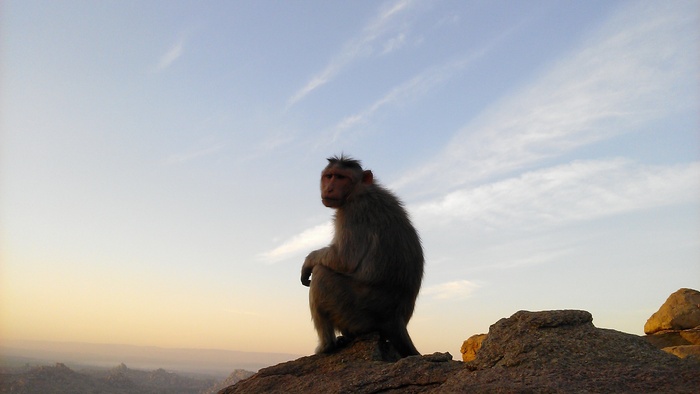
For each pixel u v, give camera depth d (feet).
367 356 4.68
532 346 3.63
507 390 3.17
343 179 5.33
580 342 3.62
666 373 3.19
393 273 4.99
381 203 5.24
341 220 5.29
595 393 3.04
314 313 5.07
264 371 4.82
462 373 3.71
